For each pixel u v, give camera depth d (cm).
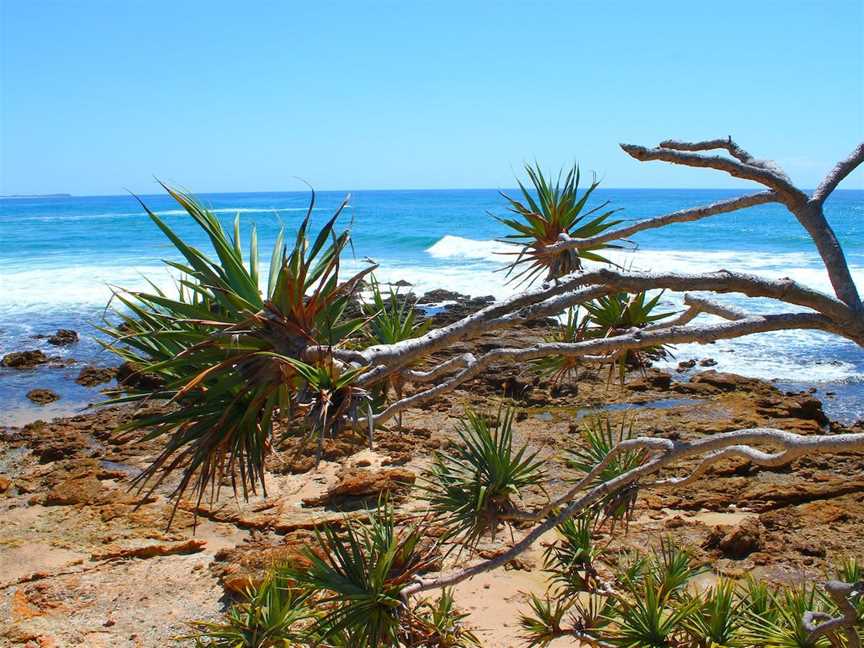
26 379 2034
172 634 841
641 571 655
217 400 364
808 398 1614
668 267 3669
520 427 1541
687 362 2058
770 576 952
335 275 350
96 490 1229
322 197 19362
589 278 340
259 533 1083
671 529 1077
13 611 888
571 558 585
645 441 375
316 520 1106
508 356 356
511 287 3209
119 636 840
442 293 2869
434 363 1755
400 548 469
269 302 340
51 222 8281
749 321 338
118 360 2223
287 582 588
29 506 1205
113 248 5106
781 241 4962
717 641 507
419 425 1552
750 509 1147
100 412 1694
